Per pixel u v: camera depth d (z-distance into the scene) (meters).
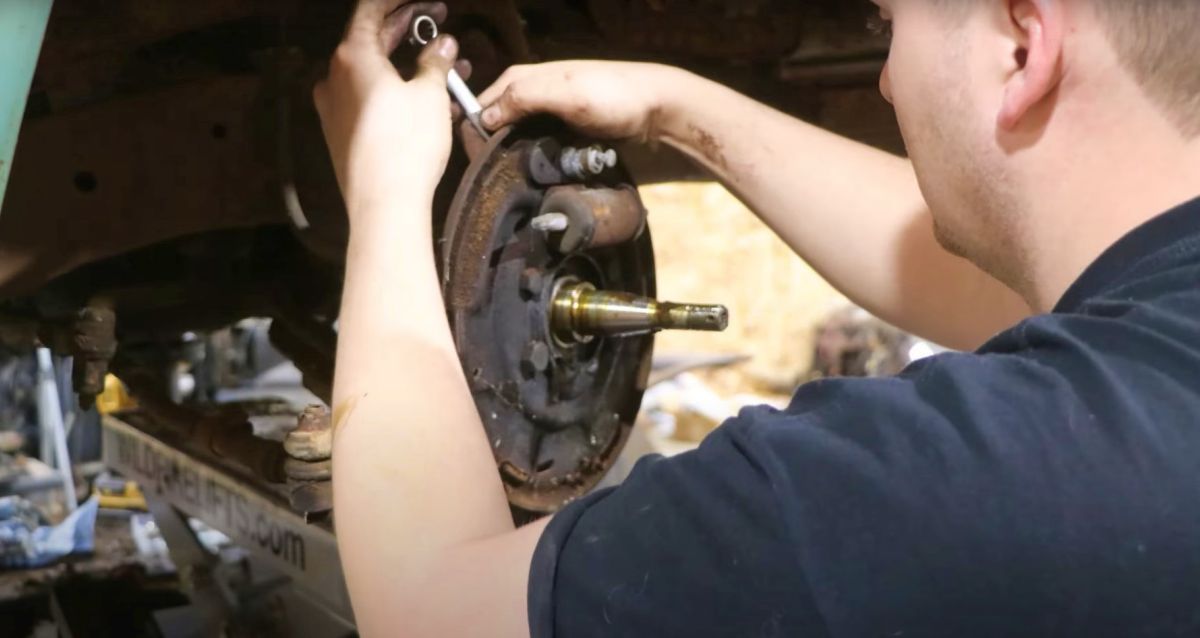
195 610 1.24
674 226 3.11
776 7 1.12
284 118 0.85
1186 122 0.47
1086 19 0.47
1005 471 0.41
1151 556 0.40
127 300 1.03
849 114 1.23
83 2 0.82
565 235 0.72
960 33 0.52
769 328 3.03
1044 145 0.51
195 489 1.24
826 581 0.42
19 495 1.65
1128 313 0.45
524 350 0.73
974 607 0.41
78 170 0.84
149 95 0.86
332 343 1.07
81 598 1.30
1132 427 0.41
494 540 0.52
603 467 0.84
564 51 1.04
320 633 1.11
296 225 0.86
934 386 0.46
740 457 0.45
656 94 0.83
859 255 0.88
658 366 2.13
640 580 0.45
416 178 0.66
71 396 2.01
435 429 0.58
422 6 0.72
